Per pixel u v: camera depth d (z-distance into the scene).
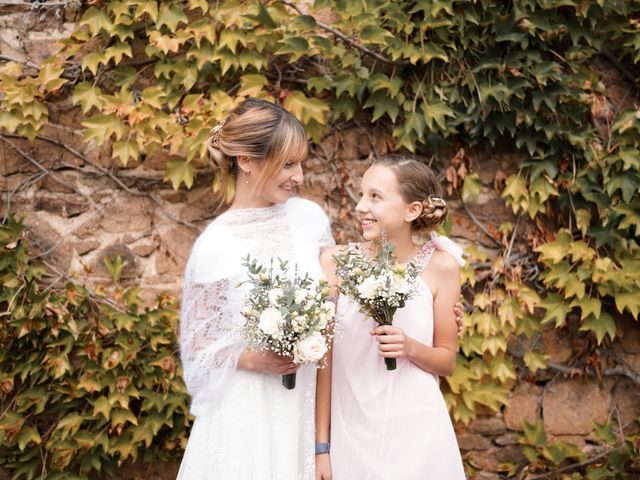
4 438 2.73
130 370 2.83
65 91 2.90
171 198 2.96
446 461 1.98
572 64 2.98
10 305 2.72
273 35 2.86
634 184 2.98
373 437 1.97
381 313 1.87
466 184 3.03
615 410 3.15
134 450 2.82
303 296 1.74
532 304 3.01
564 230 3.03
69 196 2.91
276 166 1.93
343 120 3.04
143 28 2.89
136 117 2.77
